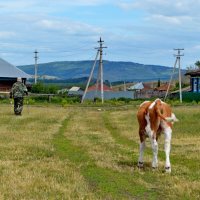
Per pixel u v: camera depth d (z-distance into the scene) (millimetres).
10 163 14062
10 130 23203
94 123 28766
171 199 10305
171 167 13891
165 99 82500
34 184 11172
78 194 10367
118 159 15375
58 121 29062
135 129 25156
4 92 74562
